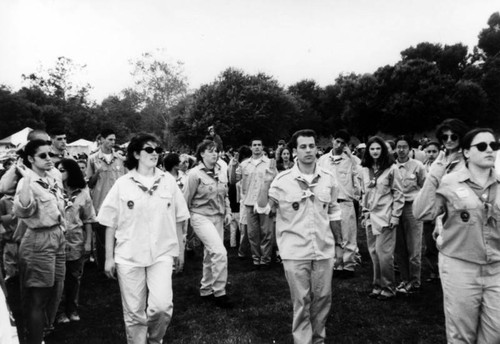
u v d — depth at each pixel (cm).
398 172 568
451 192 346
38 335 431
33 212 421
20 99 4972
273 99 4803
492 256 335
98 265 765
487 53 5181
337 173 734
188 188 603
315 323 424
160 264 407
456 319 344
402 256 621
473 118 4356
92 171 758
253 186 791
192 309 580
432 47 5053
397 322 517
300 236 414
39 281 433
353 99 4747
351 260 712
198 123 4588
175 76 4728
